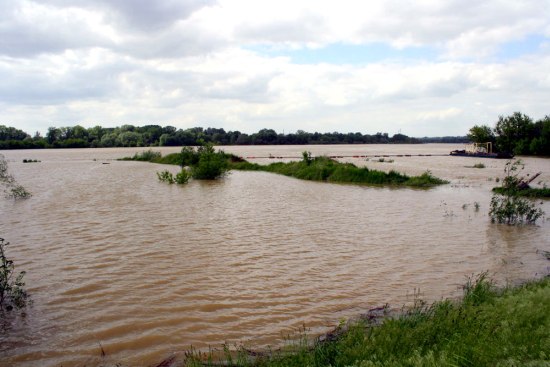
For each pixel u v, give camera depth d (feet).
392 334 21.54
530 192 78.64
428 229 50.60
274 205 68.85
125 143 510.17
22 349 22.93
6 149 473.67
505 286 31.14
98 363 21.56
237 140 643.86
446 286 31.63
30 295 30.01
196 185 99.60
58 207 66.28
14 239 45.21
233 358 21.56
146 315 26.84
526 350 18.34
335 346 21.01
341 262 37.52
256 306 28.12
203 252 40.47
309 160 129.49
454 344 19.39
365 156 246.06
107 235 47.09
